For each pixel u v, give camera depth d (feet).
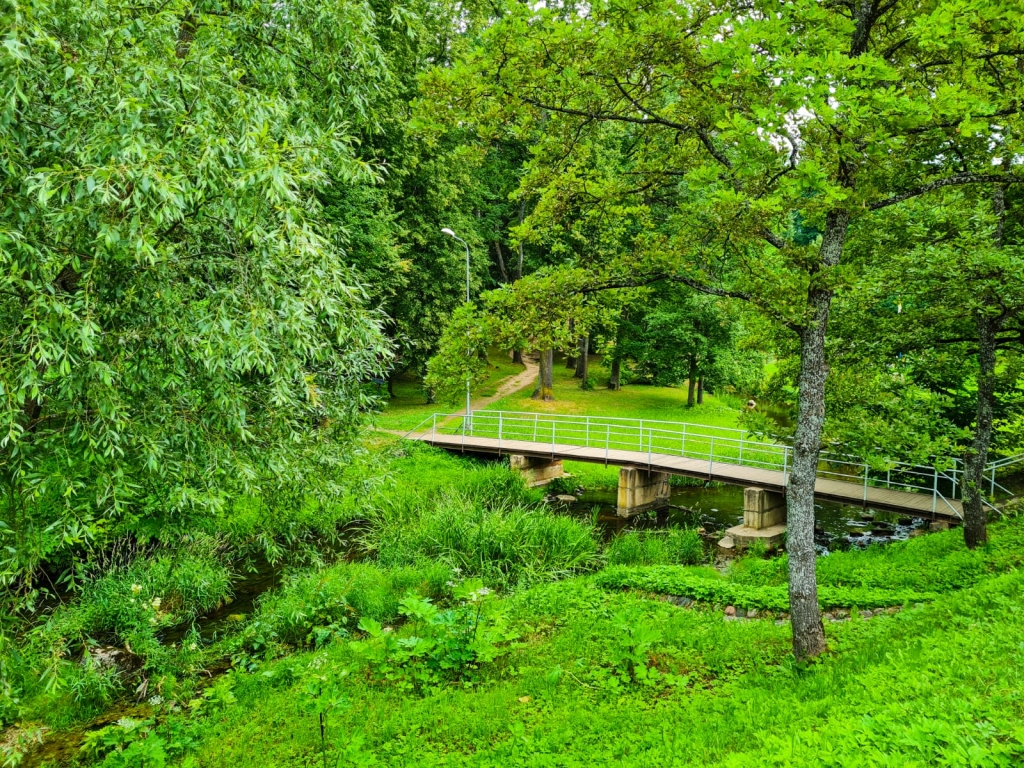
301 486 20.38
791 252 21.48
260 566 39.99
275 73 20.13
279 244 15.46
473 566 40.27
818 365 22.11
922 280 27.20
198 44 16.97
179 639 30.66
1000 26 19.29
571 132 24.20
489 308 25.43
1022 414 39.93
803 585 22.04
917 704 14.10
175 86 15.06
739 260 23.76
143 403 15.80
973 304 26.86
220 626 32.22
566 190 24.97
